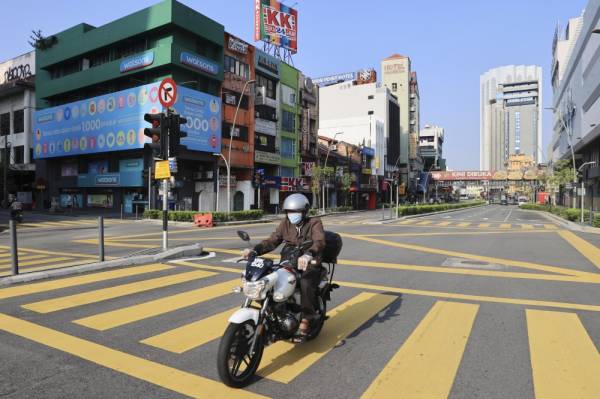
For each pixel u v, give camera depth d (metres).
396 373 3.73
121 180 36.59
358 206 70.00
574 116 57.88
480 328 5.02
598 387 3.45
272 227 24.62
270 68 46.00
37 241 15.43
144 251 10.88
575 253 12.25
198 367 3.84
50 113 42.34
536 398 3.26
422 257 11.16
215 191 38.09
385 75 101.25
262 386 3.48
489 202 137.88
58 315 5.42
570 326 5.09
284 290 3.84
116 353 4.15
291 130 50.19
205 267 9.23
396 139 90.56
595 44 44.16
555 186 58.47
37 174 45.44
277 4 49.94
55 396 3.27
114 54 38.75
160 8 34.19
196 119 35.03
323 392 3.38
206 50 37.91
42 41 43.09
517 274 8.73
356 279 8.05
